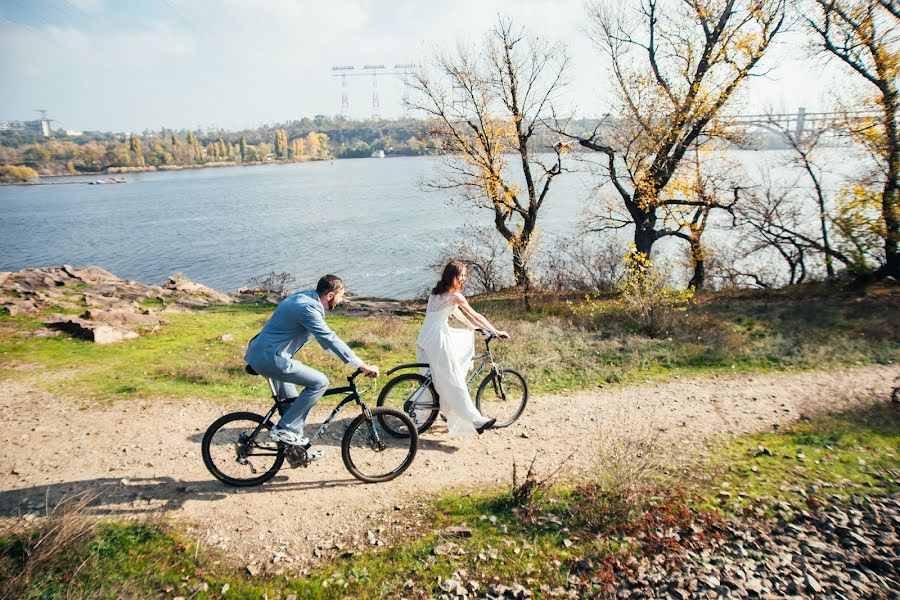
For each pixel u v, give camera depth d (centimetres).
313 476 518
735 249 2162
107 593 346
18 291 1345
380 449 512
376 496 485
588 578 373
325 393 487
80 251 4538
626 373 866
